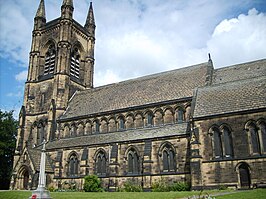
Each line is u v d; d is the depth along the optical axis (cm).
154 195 3650
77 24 8969
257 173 4253
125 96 7006
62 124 7350
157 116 6116
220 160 4562
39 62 8712
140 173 5431
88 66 9075
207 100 5234
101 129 6706
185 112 5809
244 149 4444
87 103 7569
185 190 4747
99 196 3744
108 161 5844
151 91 6688
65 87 7981
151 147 5422
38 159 6338
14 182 6209
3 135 8806
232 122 4641
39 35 8962
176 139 5247
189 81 6369
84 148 6209
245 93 4950
